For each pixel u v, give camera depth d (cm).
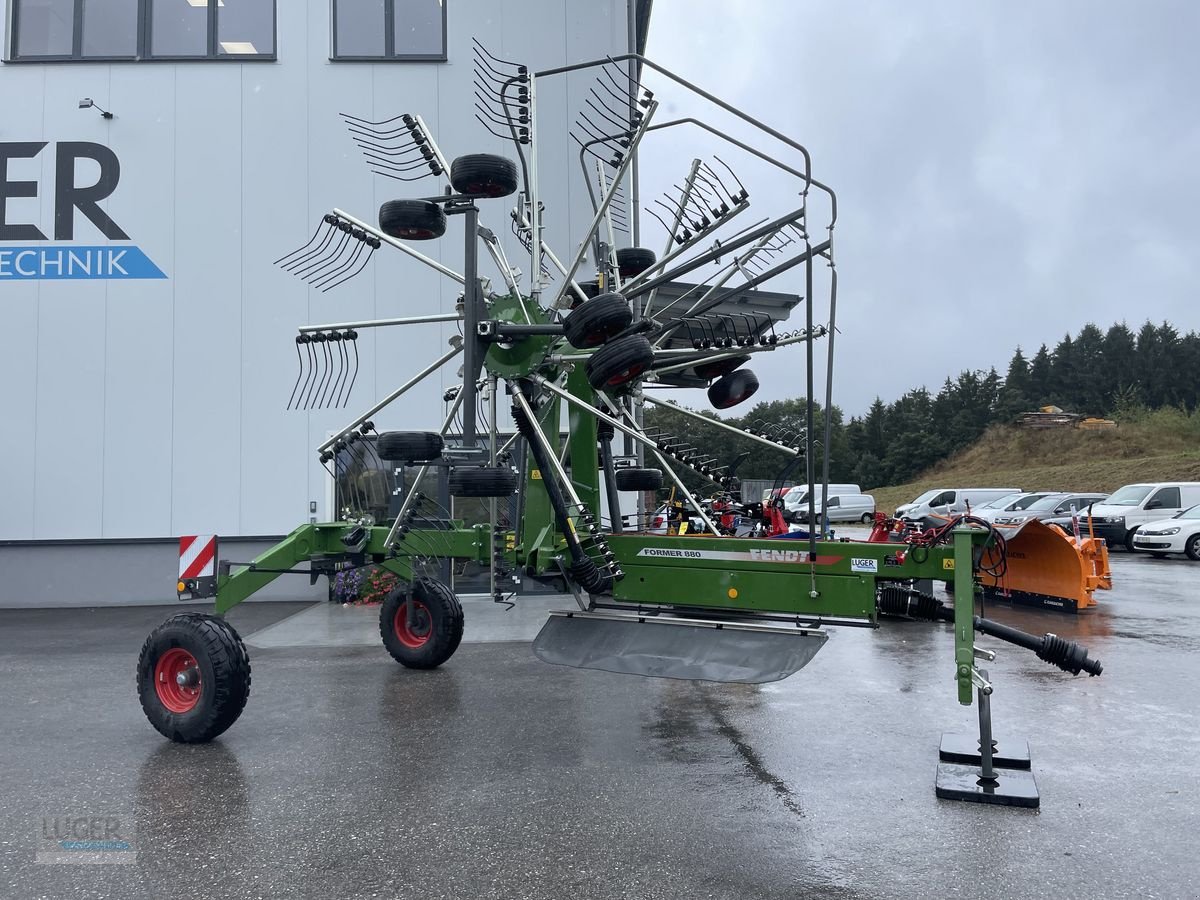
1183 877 351
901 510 3319
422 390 1237
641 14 1628
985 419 7112
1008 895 336
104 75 1263
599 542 541
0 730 581
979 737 502
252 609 1163
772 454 642
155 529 1230
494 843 387
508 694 666
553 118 1244
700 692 670
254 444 1238
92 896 339
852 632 949
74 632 1007
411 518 651
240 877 354
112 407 1237
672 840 389
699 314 587
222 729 535
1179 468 4234
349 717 601
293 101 1266
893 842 386
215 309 1248
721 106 477
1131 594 1289
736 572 529
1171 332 8412
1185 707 618
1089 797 441
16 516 1229
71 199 1252
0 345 1239
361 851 379
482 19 1266
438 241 1238
